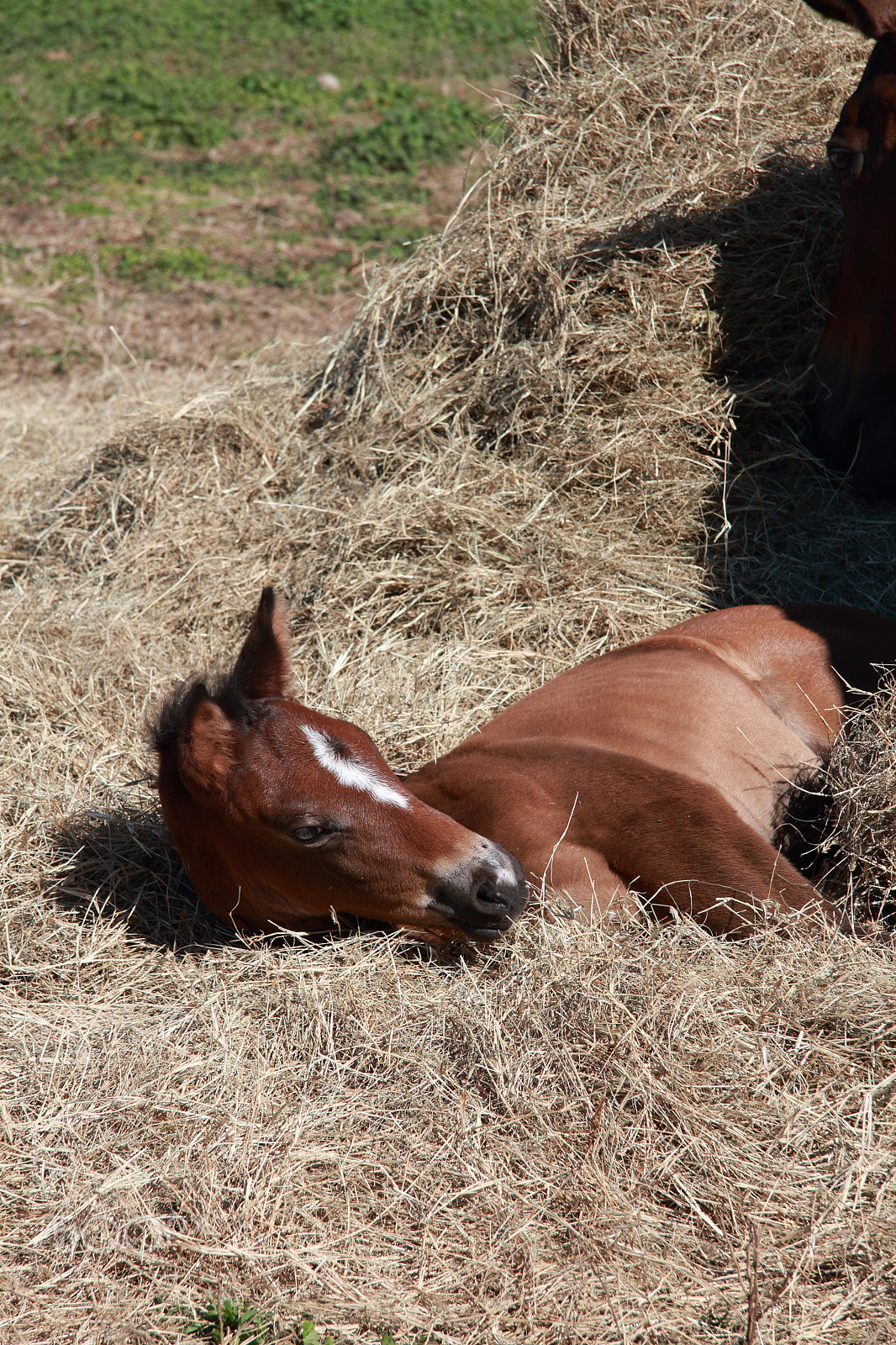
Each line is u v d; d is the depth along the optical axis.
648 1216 2.14
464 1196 2.22
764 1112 2.30
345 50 13.21
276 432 5.23
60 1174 2.32
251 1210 2.19
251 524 4.87
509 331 4.84
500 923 2.73
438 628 4.33
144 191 10.52
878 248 3.93
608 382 4.53
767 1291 2.00
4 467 6.01
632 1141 2.26
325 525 4.66
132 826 3.41
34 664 4.18
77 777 3.72
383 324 5.11
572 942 2.69
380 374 4.95
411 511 4.47
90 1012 2.79
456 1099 2.40
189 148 11.38
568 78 5.27
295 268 8.98
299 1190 2.24
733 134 4.83
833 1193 2.16
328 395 5.28
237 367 6.51
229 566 4.73
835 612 3.69
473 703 3.96
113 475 5.45
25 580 5.15
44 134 11.66
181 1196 2.24
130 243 9.52
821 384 4.36
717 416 4.45
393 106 11.80
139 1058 2.56
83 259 9.30
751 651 3.57
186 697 2.76
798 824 3.39
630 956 2.63
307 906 2.88
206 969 2.90
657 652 3.56
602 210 4.85
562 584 4.29
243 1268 2.12
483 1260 2.09
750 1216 2.12
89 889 3.26
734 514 4.45
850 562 4.31
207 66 12.96
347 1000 2.65
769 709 3.49
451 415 4.78
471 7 14.45
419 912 2.77
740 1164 2.20
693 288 4.53
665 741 3.22
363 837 2.68
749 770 3.30
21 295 8.78
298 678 4.14
